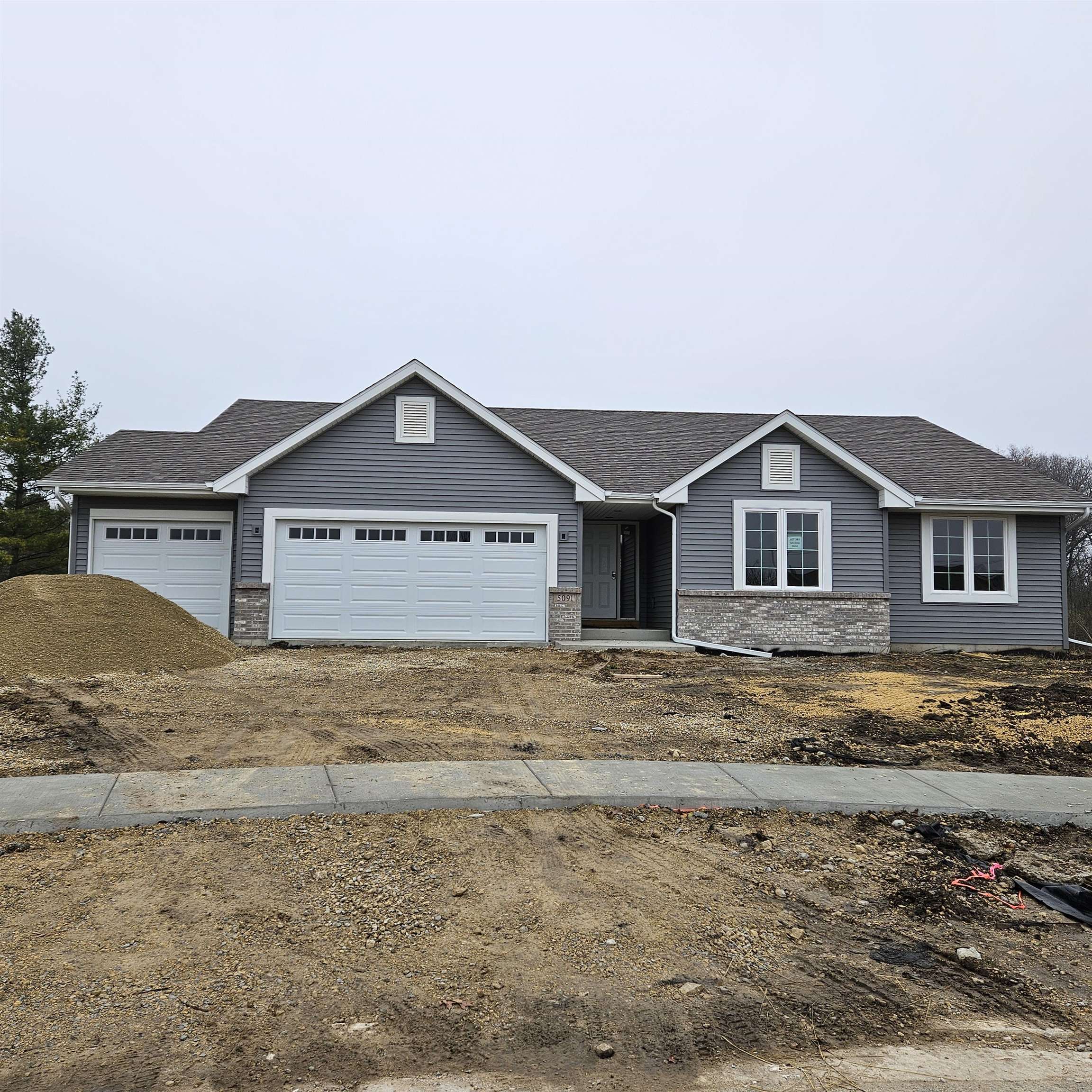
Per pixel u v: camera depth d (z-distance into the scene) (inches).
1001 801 290.5
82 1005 159.2
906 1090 142.7
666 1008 165.2
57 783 280.1
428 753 332.5
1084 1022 166.9
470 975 174.4
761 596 725.9
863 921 206.5
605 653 645.3
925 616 759.7
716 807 278.7
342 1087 138.9
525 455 705.6
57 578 540.7
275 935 187.9
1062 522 773.3
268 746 338.3
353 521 685.3
